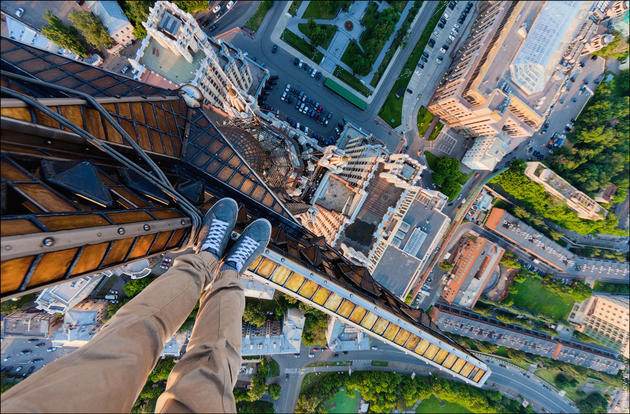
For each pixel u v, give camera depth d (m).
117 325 11.26
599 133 104.25
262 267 27.66
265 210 35.91
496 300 115.50
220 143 36.72
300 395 96.56
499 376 114.81
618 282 116.88
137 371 10.09
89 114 19.91
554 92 89.62
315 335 94.31
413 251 74.81
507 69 87.50
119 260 15.30
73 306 77.75
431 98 104.00
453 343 36.09
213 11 87.94
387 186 74.19
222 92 68.75
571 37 85.62
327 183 71.62
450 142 108.25
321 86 97.19
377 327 32.59
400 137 103.69
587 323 116.44
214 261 21.08
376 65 98.38
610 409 120.00
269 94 95.12
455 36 102.62
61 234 10.88
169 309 13.80
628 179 104.81
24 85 18.80
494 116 89.31
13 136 12.77
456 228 110.50
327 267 33.28
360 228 72.75
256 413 92.81
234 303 17.72
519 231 106.38
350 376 100.62
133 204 17.52
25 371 79.94
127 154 24.12
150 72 57.19
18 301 78.75
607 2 99.31
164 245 18.92
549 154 111.94
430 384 104.56
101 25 79.56
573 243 113.75
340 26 94.56
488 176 110.00
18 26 81.06
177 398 10.59
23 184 11.88
